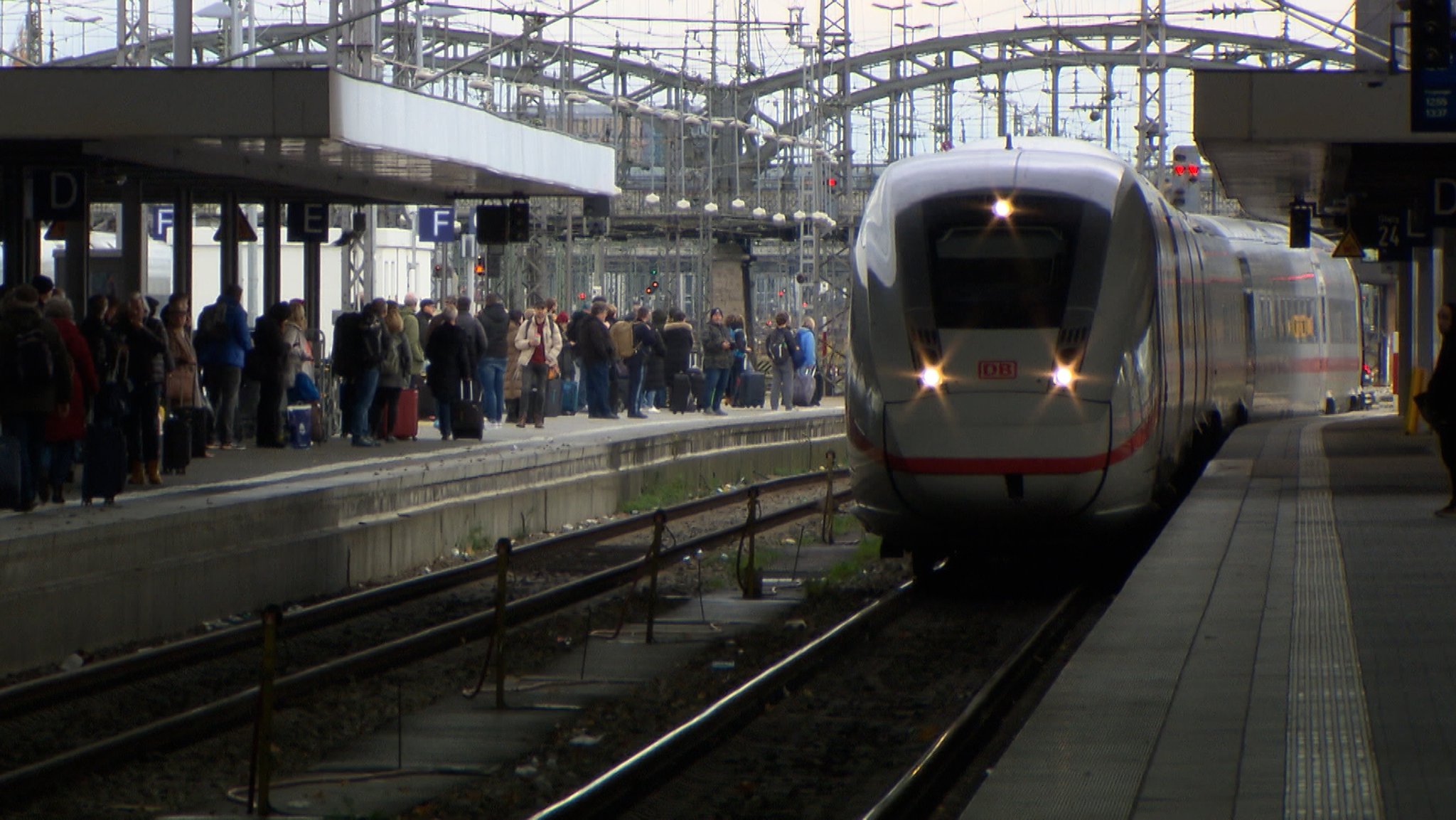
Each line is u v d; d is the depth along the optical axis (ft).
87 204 276.21
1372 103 269.85
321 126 250.16
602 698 148.25
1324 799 87.76
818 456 437.99
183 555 182.09
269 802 111.75
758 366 601.21
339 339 304.09
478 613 189.67
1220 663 124.57
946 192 195.52
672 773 119.96
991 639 174.70
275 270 355.15
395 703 145.18
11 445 181.88
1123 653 128.57
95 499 208.95
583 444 304.50
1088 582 214.28
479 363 378.12
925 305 189.78
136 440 225.76
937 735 130.00
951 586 212.43
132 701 146.00
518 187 366.02
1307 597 154.20
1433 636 135.13
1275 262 481.05
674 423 404.98
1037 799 89.35
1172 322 217.56
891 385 188.65
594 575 214.28
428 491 241.14
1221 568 173.17
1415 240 401.49
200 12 547.08
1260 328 451.94
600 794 108.68
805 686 151.74
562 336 446.60
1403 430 400.26
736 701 135.54
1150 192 215.51
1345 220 459.73
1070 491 184.75
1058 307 187.83
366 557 219.82
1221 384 347.77
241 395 315.58
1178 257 234.58
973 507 186.19
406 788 116.88
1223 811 85.66
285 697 143.23
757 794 114.93
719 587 220.23
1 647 150.51
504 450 296.30
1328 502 236.22
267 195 351.25
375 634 181.68
